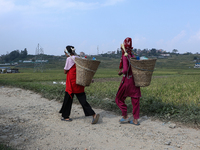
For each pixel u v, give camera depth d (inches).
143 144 132.4
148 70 159.2
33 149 123.0
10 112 218.8
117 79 958.4
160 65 5890.8
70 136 147.2
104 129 164.1
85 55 189.6
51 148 125.3
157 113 200.8
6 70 2657.5
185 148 125.0
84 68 167.8
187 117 176.7
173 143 133.1
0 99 306.0
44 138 142.0
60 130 160.6
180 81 735.7
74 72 179.9
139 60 156.6
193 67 5329.7
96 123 181.5
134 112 175.0
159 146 128.6
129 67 168.6
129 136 147.5
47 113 215.2
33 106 251.3
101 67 5246.1
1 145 120.0
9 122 179.0
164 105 202.8
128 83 170.9
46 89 363.9
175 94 301.0
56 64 6107.3
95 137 145.6
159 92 341.4
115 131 159.0
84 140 139.6
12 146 126.0
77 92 180.5
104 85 500.1
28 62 7819.9
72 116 206.7
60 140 138.9
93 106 249.9
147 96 269.3
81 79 170.7
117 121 188.1
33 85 432.5
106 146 129.6
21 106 251.8
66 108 185.5
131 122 178.5
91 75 172.2
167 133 152.5
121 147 128.1
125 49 170.9
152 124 176.2
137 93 171.9
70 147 127.3
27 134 149.1
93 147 127.8
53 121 186.1
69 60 179.8
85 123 181.5
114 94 307.3
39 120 188.1
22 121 180.5
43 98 315.9
